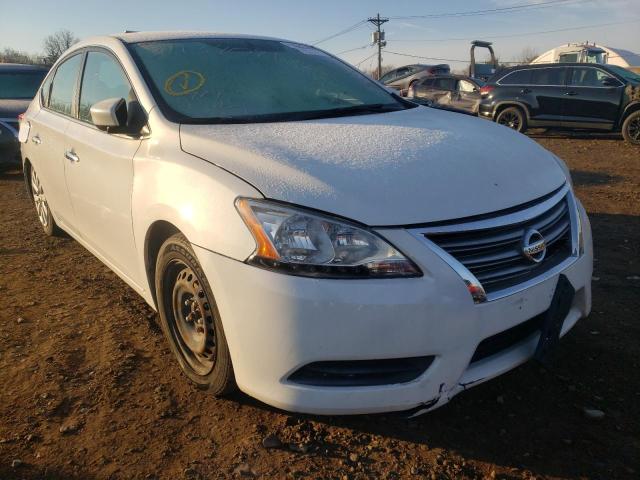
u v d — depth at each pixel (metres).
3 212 6.50
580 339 3.26
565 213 2.71
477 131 3.02
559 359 3.05
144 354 3.16
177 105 3.00
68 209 4.12
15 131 8.41
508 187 2.42
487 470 2.29
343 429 2.53
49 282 4.25
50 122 4.31
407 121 3.11
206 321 2.54
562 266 2.52
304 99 3.33
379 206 2.15
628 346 3.17
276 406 2.25
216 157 2.52
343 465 2.32
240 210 2.25
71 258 4.78
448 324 2.12
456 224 2.19
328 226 2.12
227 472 2.29
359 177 2.27
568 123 12.29
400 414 2.29
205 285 2.44
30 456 2.39
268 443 2.43
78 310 3.74
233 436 2.49
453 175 2.37
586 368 2.97
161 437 2.49
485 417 2.61
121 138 3.12
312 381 2.20
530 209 2.41
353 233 2.11
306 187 2.22
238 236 2.23
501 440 2.46
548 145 11.84
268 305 2.14
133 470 2.30
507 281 2.30
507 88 12.98
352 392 2.17
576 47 24.47
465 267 2.17
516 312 2.28
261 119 3.01
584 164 9.15
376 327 2.08
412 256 2.10
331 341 2.10
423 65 21.23
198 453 2.39
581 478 2.24
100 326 3.50
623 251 4.73
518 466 2.30
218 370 2.51
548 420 2.58
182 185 2.52
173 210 2.51
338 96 3.49
